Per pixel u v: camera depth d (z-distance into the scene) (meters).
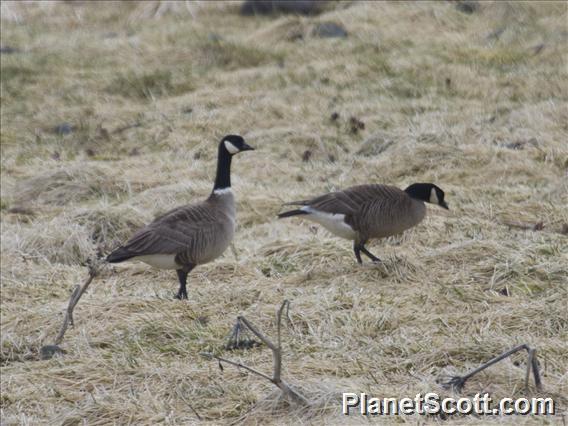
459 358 12.41
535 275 15.24
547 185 20.72
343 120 27.00
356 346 13.12
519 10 34.16
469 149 22.56
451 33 33.06
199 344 13.55
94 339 14.02
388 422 10.63
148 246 14.73
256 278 16.41
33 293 16.42
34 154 27.09
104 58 34.19
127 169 23.97
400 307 14.43
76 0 42.19
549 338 13.03
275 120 27.47
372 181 22.20
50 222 19.92
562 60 29.89
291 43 33.59
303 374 12.23
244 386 12.01
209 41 33.88
